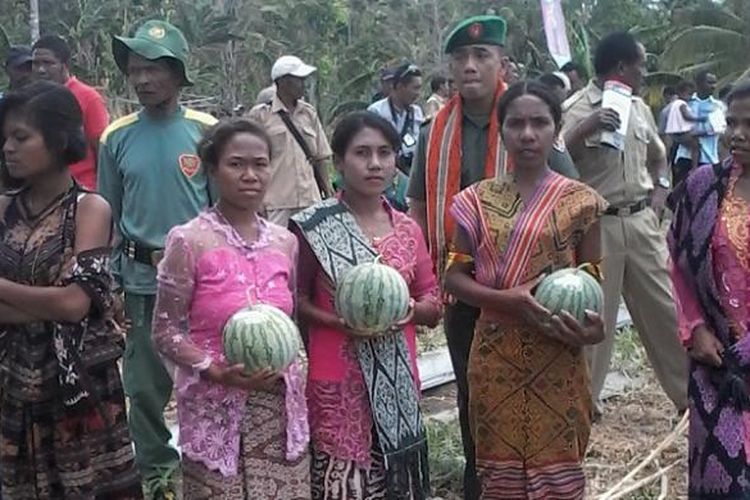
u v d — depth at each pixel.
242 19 35.31
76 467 3.65
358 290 3.81
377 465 4.02
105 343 3.70
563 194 4.11
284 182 8.94
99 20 29.08
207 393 3.74
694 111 15.10
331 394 3.98
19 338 3.63
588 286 3.91
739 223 3.81
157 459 5.43
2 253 3.62
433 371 7.84
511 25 34.38
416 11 38.59
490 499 4.21
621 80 6.34
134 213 5.23
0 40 26.12
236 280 3.77
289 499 3.84
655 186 6.81
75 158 3.67
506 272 4.08
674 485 5.59
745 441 3.82
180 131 5.28
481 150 4.81
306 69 8.98
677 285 4.03
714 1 30.42
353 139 4.02
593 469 5.84
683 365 6.40
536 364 4.10
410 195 5.09
